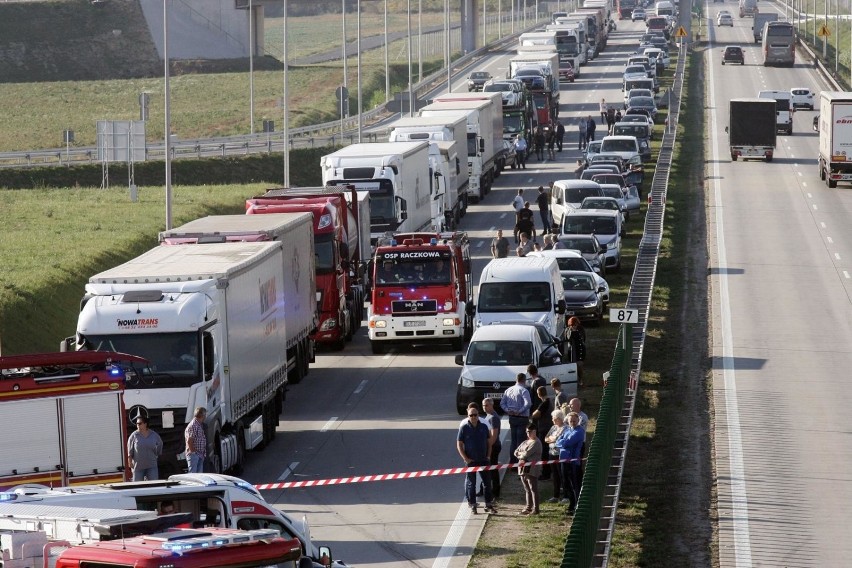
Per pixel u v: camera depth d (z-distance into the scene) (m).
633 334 100.06
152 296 67.25
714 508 62.84
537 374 72.50
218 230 87.50
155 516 35.91
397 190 127.69
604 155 194.38
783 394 87.12
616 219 137.88
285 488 68.25
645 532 58.91
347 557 56.34
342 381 95.75
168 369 65.88
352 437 79.19
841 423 79.38
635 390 81.75
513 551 56.59
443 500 65.44
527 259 104.00
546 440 64.19
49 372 54.66
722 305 119.12
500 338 83.75
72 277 122.75
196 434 62.53
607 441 60.47
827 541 57.94
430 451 75.19
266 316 78.81
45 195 181.12
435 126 166.25
